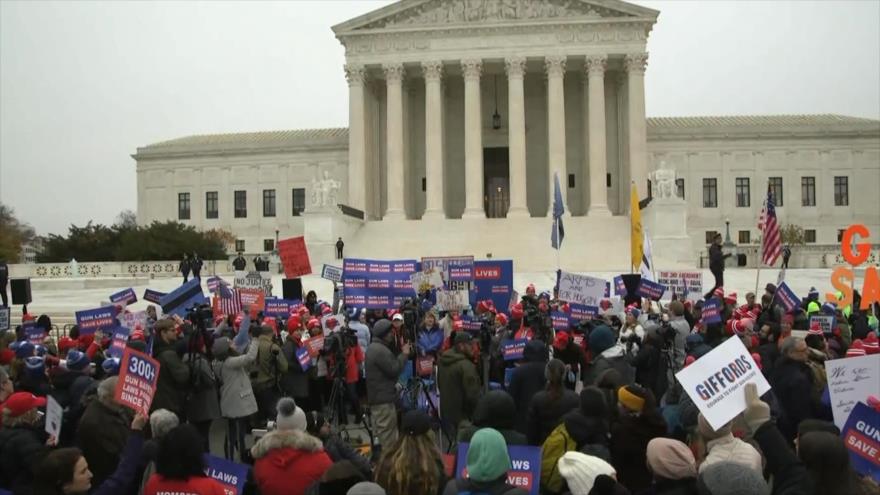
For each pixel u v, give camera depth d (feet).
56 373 43.47
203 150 333.83
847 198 309.22
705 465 26.40
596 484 25.76
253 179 330.13
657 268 185.47
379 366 50.08
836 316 70.79
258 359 56.39
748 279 170.81
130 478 29.30
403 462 28.63
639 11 242.78
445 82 272.92
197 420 46.93
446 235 224.53
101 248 278.05
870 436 30.66
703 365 30.35
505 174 281.74
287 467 30.81
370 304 76.84
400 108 250.37
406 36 249.34
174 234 271.49
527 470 31.14
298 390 59.11
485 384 67.51
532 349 43.45
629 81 245.24
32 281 177.58
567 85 272.51
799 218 309.01
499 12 247.70
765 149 309.42
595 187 242.37
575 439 32.48
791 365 40.52
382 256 211.82
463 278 87.71
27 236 528.22
